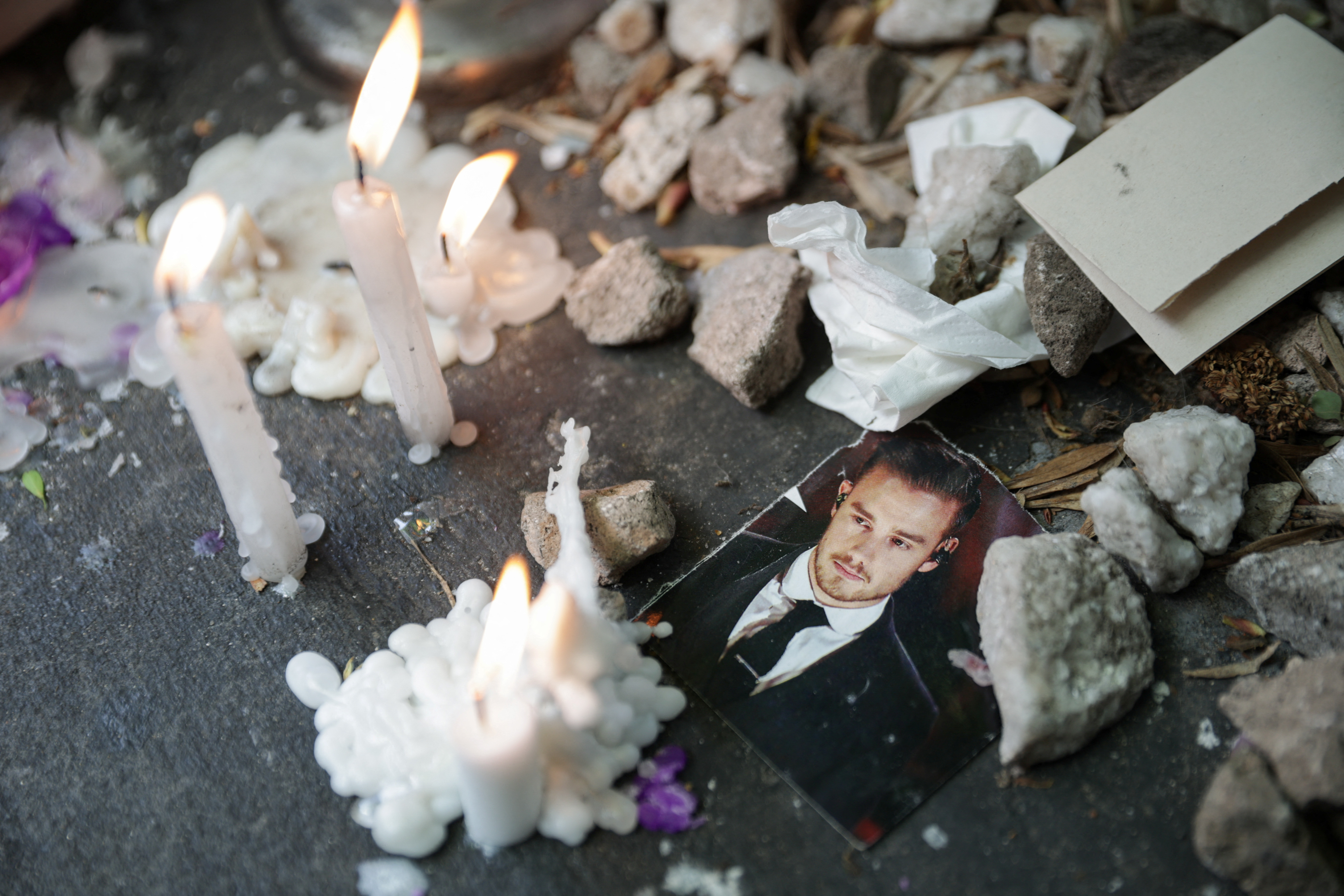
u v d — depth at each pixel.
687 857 1.28
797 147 1.93
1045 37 1.93
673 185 1.94
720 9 2.05
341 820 1.33
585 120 2.09
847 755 1.33
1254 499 1.48
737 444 1.64
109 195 1.99
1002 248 1.71
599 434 1.67
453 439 1.67
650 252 1.72
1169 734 1.34
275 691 1.44
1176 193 1.53
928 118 1.96
